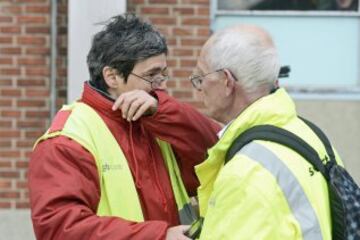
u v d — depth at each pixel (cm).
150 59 554
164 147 590
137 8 1109
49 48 1097
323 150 499
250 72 488
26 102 1100
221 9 1167
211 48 499
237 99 498
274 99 490
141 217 549
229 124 498
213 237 461
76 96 1046
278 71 500
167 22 1112
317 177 476
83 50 1041
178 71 1114
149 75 557
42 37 1096
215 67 496
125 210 543
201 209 514
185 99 1112
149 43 552
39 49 1097
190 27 1112
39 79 1099
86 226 505
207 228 470
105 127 552
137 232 508
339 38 1173
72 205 512
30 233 1112
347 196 483
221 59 493
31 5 1091
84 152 531
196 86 514
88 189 525
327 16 1170
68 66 1062
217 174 504
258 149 467
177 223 577
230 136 485
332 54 1175
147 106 543
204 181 511
